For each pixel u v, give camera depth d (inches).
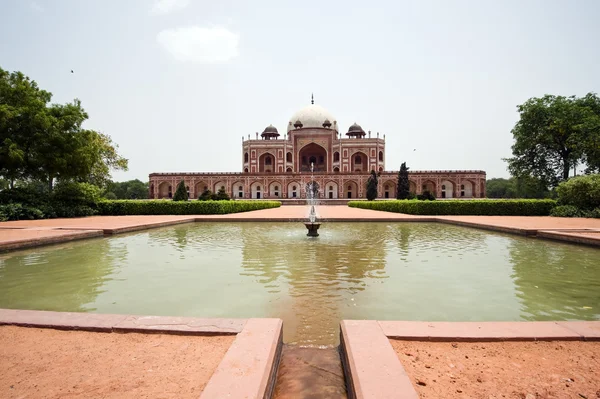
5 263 211.8
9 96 510.3
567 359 80.4
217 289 157.6
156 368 76.3
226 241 296.7
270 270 192.5
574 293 153.6
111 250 254.4
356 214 578.2
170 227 409.1
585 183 554.9
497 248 264.5
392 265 205.2
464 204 594.6
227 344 87.6
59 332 96.7
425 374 73.0
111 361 79.9
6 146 498.0
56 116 554.9
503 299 145.3
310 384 76.8
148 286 162.9
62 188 564.1
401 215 550.9
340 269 195.0
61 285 164.7
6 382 71.2
